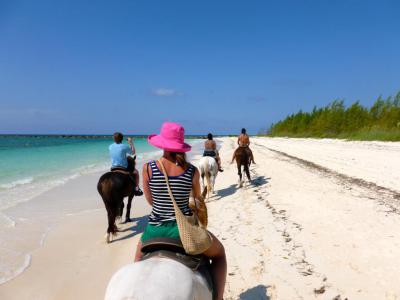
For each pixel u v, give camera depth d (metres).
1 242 7.35
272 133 97.31
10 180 15.52
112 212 7.31
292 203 10.30
